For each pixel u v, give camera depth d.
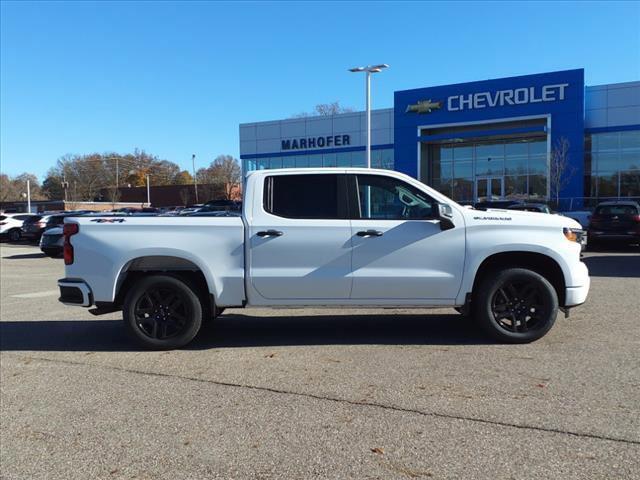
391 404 4.43
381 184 6.26
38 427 4.20
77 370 5.61
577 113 29.34
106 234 6.20
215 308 6.32
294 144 39.81
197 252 6.15
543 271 6.36
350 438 3.83
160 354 6.14
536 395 4.53
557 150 29.72
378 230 6.10
